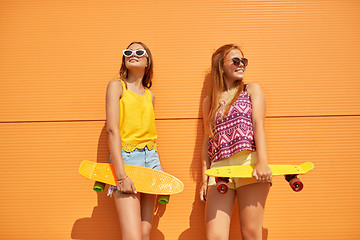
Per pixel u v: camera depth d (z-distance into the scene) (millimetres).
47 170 2043
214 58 1950
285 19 2223
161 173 1774
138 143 1804
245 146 1670
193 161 2086
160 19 2215
